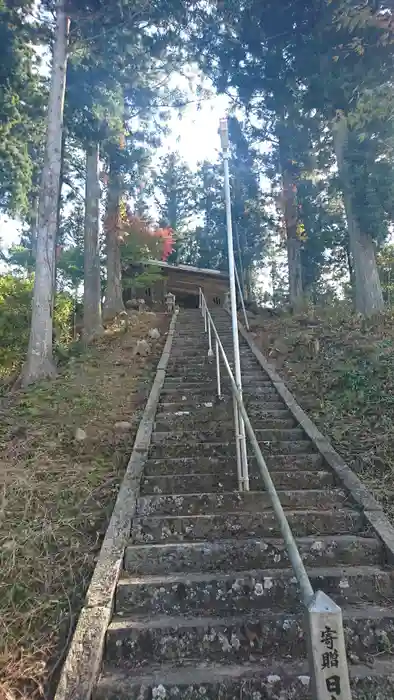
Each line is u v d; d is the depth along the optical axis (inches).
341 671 70.7
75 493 171.8
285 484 177.3
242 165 738.2
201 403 258.4
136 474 180.7
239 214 846.5
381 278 700.7
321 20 310.7
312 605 74.2
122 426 235.0
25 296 420.5
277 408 253.6
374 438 207.8
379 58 255.3
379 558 138.9
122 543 142.3
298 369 314.8
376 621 112.6
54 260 351.3
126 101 527.8
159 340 462.0
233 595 125.4
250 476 179.6
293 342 375.2
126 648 110.7
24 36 391.5
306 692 98.5
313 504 164.2
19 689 102.0
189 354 385.4
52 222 350.9
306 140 486.6
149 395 276.2
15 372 389.4
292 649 110.7
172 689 99.4
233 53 437.1
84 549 143.6
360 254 435.5
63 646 112.7
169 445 204.7
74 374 343.0
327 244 921.5
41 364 332.8
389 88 246.5
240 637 112.8
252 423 229.0
